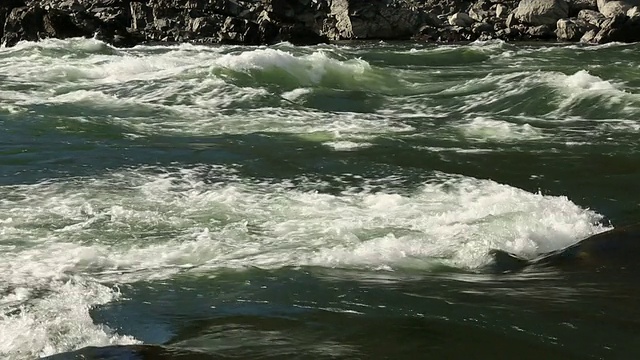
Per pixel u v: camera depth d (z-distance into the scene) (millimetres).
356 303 6652
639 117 15750
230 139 13508
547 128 14938
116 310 6625
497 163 12188
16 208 9477
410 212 9555
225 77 19047
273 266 7691
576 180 11344
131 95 17672
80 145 12805
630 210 10016
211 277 7391
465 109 17281
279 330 6066
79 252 8109
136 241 8508
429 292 6918
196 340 5926
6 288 7145
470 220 9156
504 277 7461
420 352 5668
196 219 9203
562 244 8578
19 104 16219
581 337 5977
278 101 17406
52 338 6039
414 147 13078
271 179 11055
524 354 5680
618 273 7395
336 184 10867
